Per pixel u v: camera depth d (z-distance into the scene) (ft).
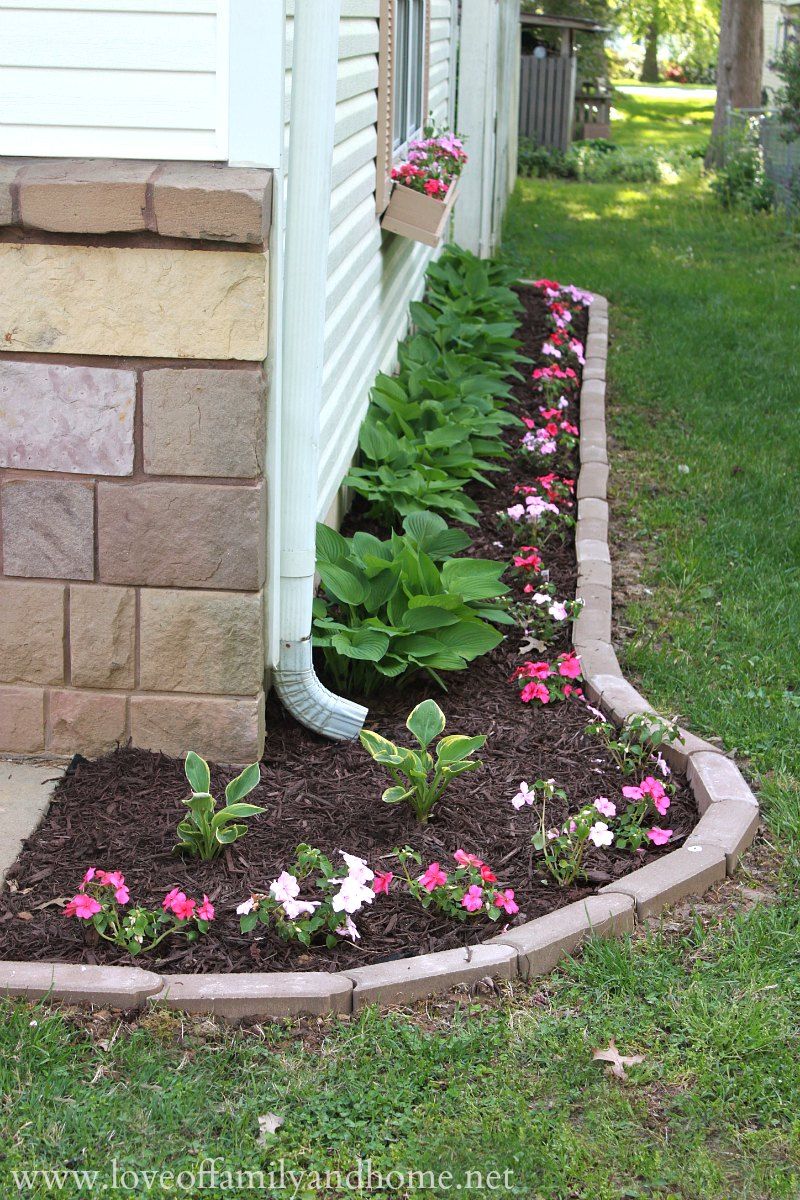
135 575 11.20
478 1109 8.09
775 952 9.64
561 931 9.59
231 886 10.12
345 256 16.55
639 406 25.04
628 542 18.44
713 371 27.20
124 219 10.15
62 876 10.18
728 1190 7.55
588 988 9.25
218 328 10.50
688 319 31.83
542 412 22.65
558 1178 7.57
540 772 12.09
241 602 11.23
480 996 9.17
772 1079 8.39
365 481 17.62
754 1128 8.04
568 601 15.12
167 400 10.71
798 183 48.32
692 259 40.60
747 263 40.06
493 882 9.86
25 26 10.43
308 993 8.86
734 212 50.29
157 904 9.85
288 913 9.29
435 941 9.64
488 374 23.31
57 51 10.48
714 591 16.76
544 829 10.85
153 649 11.42
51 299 10.53
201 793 10.14
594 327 29.81
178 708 11.60
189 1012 8.83
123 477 10.96
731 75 61.98
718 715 13.26
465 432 19.21
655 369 27.32
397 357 24.00
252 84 10.37
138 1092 8.11
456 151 25.50
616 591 16.79
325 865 9.73
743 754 12.62
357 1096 8.14
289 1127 7.91
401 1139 7.85
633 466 21.63
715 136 62.75
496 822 11.28
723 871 10.62
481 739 11.09
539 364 26.55
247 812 10.19
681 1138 7.89
